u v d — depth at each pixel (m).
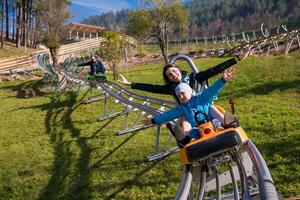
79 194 11.94
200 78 8.06
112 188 11.67
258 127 13.93
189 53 45.44
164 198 10.38
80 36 90.00
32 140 18.86
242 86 21.19
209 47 53.47
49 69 37.91
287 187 9.41
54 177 13.73
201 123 7.18
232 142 6.46
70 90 29.17
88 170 13.45
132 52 49.78
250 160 6.95
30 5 77.62
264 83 20.80
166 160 12.52
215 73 7.88
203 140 6.55
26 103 28.52
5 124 22.73
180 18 46.66
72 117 21.67
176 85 7.96
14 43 77.00
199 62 34.81
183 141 6.81
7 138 20.03
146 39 47.62
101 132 17.64
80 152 15.49
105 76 25.06
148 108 14.64
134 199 10.72
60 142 17.52
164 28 46.28
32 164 15.39
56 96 28.94
